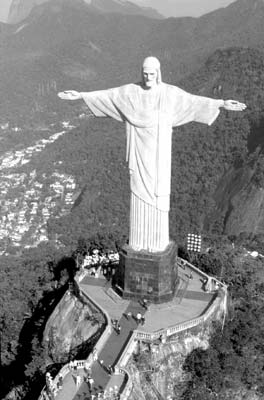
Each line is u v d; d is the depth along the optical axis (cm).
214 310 5594
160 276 5562
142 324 5256
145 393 4878
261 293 6706
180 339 5216
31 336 6725
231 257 8188
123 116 5372
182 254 7356
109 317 5316
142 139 5331
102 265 6556
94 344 5072
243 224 14425
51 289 8006
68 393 4475
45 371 5491
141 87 5269
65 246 14688
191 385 5112
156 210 5512
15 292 9056
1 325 7512
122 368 4662
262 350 5644
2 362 6762
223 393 5209
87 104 5419
